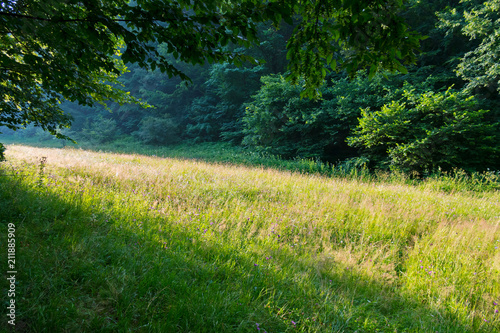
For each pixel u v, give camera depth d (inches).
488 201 289.9
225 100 933.8
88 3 89.6
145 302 96.9
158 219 178.7
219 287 112.6
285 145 668.7
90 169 297.1
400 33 72.1
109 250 126.3
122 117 1249.4
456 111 430.9
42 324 79.6
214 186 276.7
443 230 194.9
